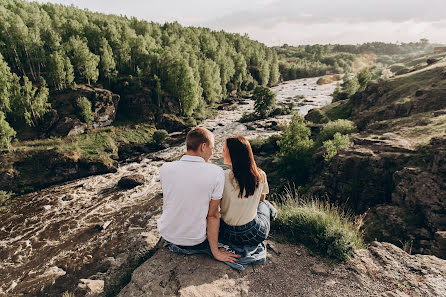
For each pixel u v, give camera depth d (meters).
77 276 22.09
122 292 3.57
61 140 53.84
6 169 42.38
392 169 22.50
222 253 3.81
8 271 22.97
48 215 32.72
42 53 70.12
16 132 50.47
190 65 93.88
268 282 3.83
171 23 162.12
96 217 31.84
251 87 135.00
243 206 3.63
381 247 4.93
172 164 3.52
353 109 61.88
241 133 65.38
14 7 92.25
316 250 4.75
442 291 3.79
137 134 64.00
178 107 79.75
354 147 27.16
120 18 159.75
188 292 3.38
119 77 77.50
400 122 34.12
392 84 56.88
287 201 6.34
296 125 36.78
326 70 193.38
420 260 4.51
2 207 35.00
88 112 59.41
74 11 124.06
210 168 3.39
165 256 4.03
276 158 43.78
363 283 4.01
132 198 36.72
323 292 3.80
